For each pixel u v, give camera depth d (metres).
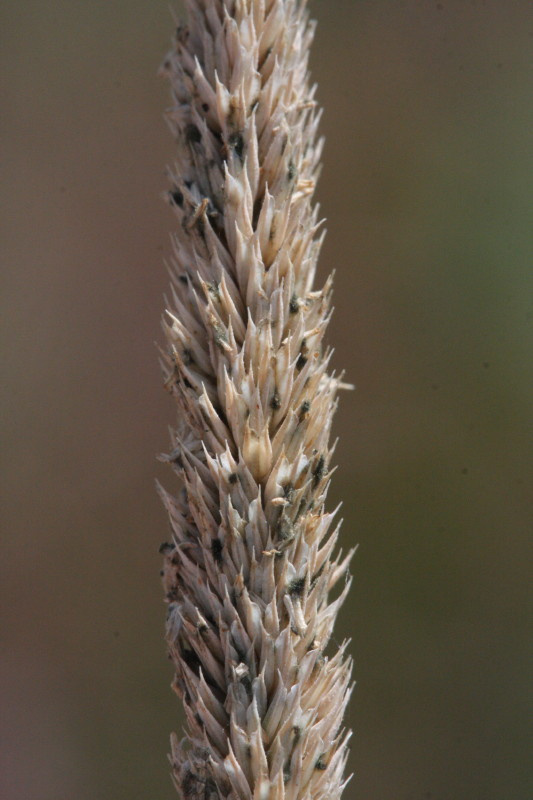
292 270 0.13
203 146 0.13
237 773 0.13
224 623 0.13
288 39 0.13
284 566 0.13
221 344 0.13
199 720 0.13
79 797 0.32
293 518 0.13
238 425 0.13
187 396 0.13
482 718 0.33
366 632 0.33
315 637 0.13
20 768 0.32
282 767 0.13
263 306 0.13
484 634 0.33
